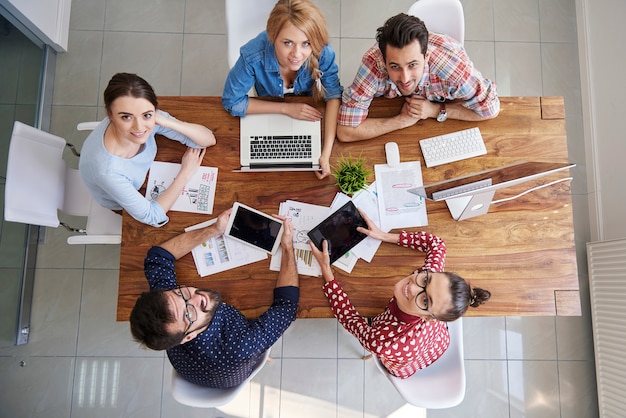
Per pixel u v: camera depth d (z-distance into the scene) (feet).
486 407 8.61
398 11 9.50
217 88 9.30
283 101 6.39
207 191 6.23
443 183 5.17
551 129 6.41
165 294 4.55
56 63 9.30
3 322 8.09
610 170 8.77
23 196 5.94
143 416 8.46
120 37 9.42
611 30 8.69
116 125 5.06
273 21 5.32
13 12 7.84
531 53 9.58
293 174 6.29
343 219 6.14
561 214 6.24
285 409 8.51
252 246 6.07
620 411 7.93
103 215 6.87
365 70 5.76
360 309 6.04
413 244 5.96
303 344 8.63
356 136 6.28
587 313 8.92
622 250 7.92
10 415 8.38
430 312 4.78
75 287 8.71
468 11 9.62
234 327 5.30
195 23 9.50
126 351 8.59
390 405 8.50
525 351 8.76
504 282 6.14
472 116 6.31
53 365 8.52
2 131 7.98
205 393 5.57
